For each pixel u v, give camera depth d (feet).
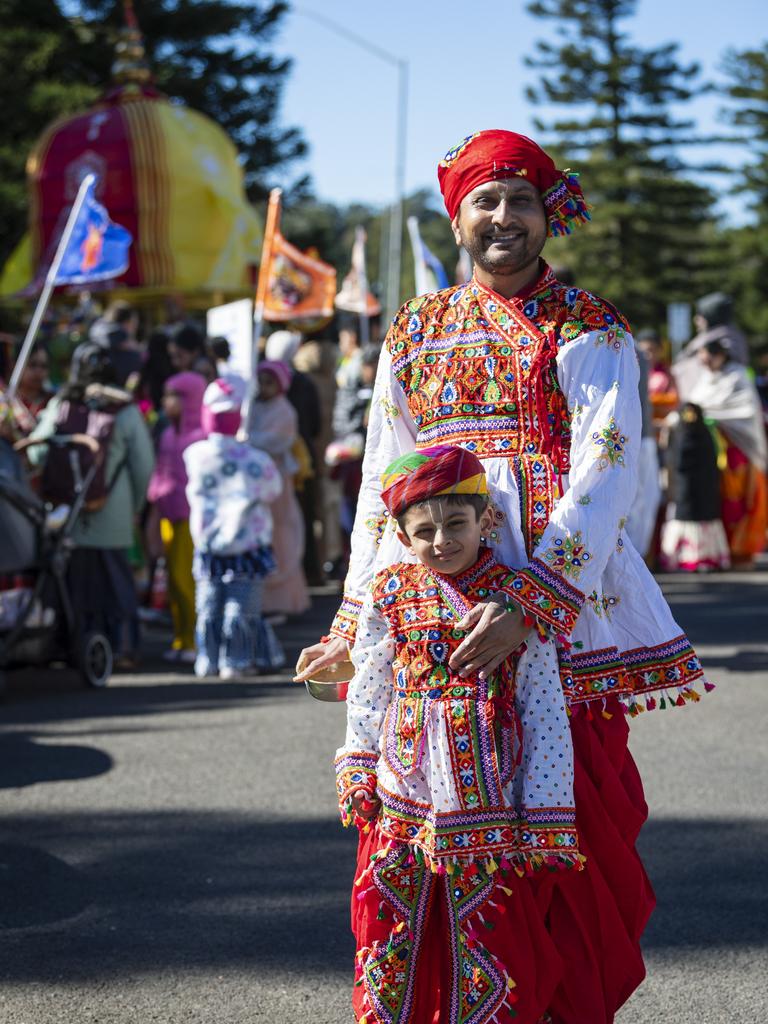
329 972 13.04
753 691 25.77
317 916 14.48
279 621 35.19
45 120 111.24
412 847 9.34
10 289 76.13
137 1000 12.44
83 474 27.20
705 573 46.75
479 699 9.20
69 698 26.18
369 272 317.01
